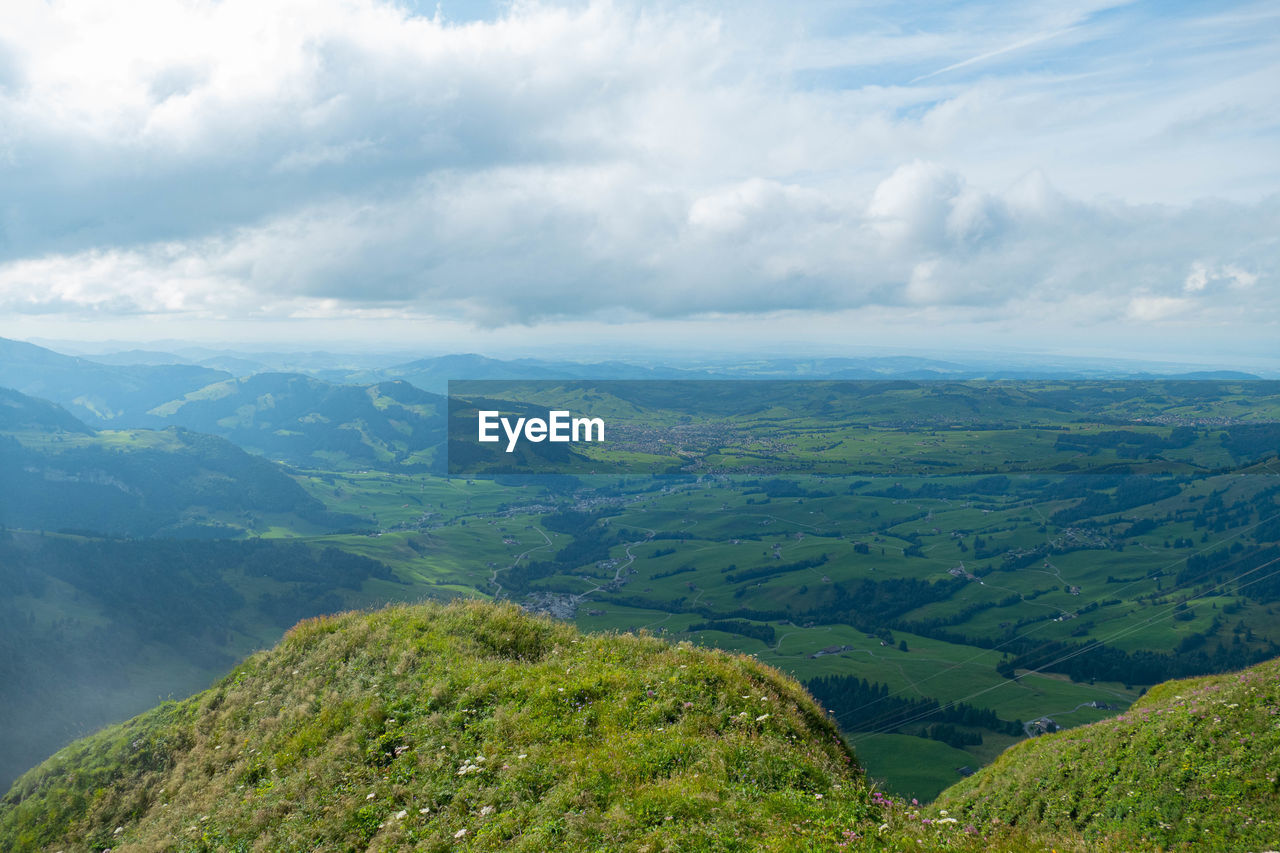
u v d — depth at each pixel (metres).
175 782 23.11
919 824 14.13
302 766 19.75
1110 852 16.92
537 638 24.78
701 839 12.73
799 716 19.16
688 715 17.78
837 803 14.28
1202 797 22.72
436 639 24.17
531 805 15.01
